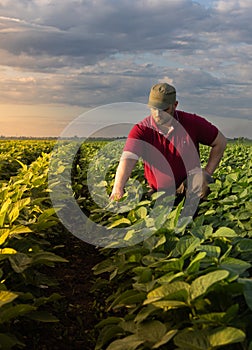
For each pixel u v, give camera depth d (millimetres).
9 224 4957
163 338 3033
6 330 3928
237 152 18375
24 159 17719
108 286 5879
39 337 4641
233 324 2994
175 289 3053
